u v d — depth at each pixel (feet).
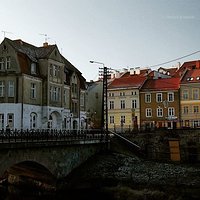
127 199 115.96
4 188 141.49
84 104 228.43
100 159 157.48
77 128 214.69
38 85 177.58
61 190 131.64
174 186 123.24
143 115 272.72
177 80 273.33
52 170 127.95
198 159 179.32
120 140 190.19
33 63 177.88
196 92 256.11
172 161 176.35
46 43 206.08
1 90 168.66
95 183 133.28
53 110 183.42
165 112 264.72
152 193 116.67
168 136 186.91
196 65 289.12
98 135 169.99
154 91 270.26
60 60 192.65
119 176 138.31
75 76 215.10
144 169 147.74
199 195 114.42
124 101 282.15
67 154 137.90
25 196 126.62
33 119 173.68
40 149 120.37
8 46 170.50
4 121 165.78
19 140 111.24
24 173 139.95
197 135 181.47
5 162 104.42
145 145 189.57
